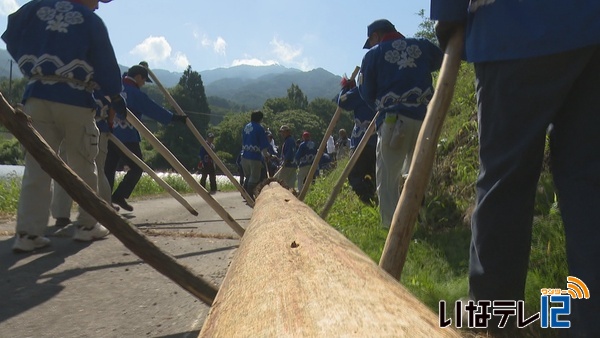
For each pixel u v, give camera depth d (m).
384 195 4.77
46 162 1.80
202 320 2.57
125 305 2.82
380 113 4.84
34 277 3.32
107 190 6.11
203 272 3.63
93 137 4.27
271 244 1.37
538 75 1.88
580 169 1.90
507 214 2.04
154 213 8.01
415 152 1.85
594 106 1.86
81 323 2.54
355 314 0.77
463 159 5.18
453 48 2.11
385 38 5.01
